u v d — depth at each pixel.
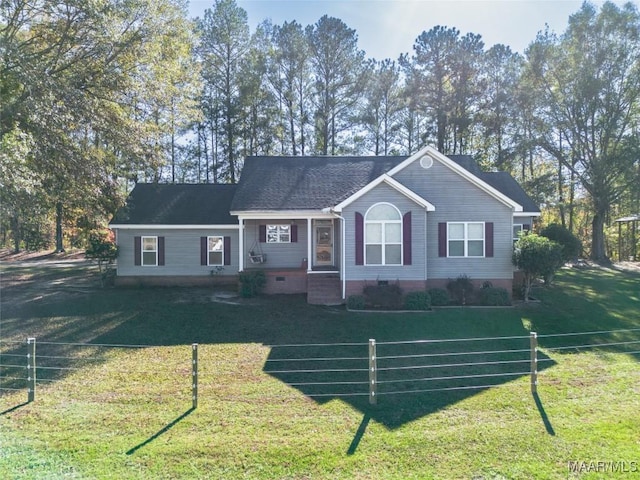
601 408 6.39
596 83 29.06
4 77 14.90
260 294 17.31
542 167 39.31
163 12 20.44
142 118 19.22
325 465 4.87
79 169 15.52
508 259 16.25
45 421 6.00
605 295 17.31
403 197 15.13
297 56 35.88
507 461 4.93
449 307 14.89
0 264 30.22
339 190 18.34
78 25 15.95
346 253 15.14
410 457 5.03
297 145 39.03
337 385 7.55
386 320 12.83
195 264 20.28
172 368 8.52
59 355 9.42
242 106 36.12
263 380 7.82
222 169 37.88
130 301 15.84
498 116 34.22
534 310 14.41
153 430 5.74
